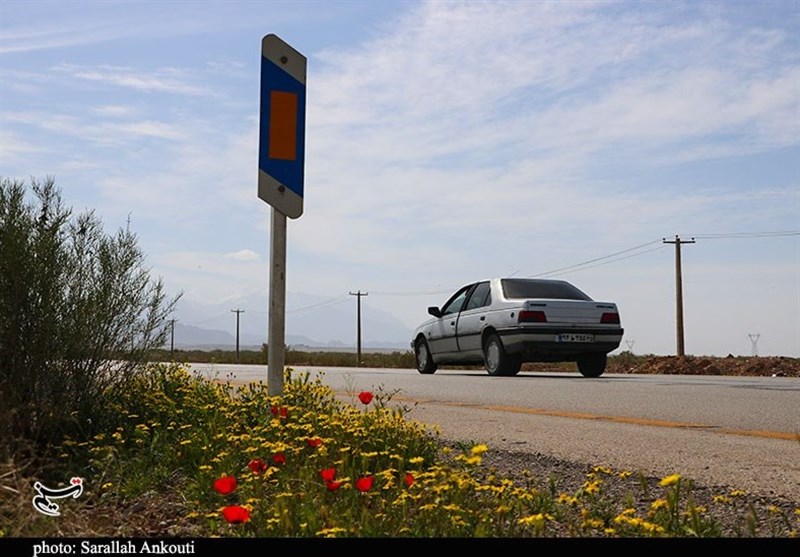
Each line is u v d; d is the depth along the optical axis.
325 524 3.57
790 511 4.07
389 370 20.61
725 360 24.22
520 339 14.42
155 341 6.65
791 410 8.03
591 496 4.04
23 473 4.74
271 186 6.23
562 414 7.83
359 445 5.03
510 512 3.90
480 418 7.49
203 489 4.51
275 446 4.71
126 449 5.52
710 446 5.77
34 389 5.55
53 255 5.61
